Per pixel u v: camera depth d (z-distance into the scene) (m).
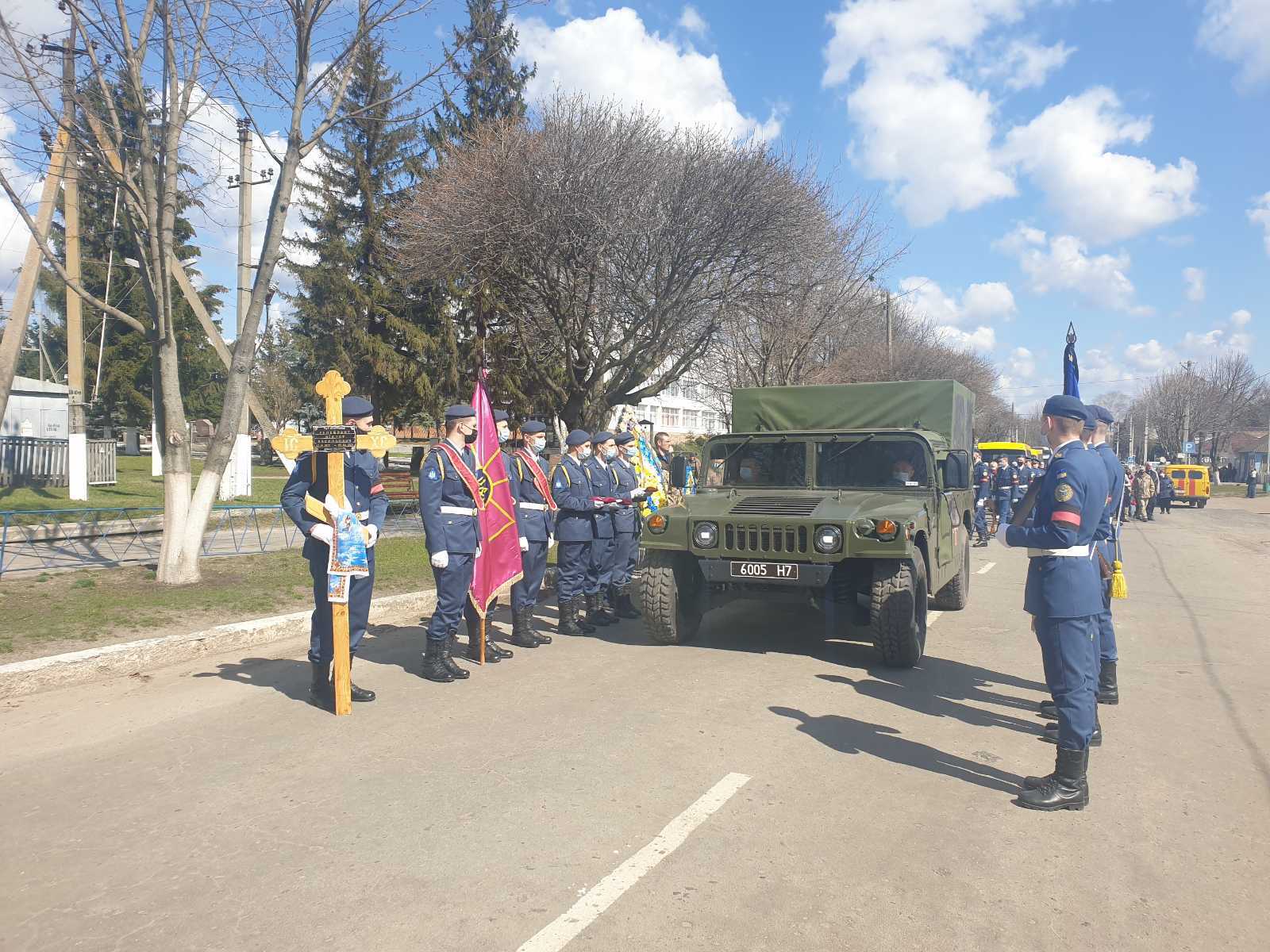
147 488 18.80
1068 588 4.29
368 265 28.94
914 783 4.57
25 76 8.42
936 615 9.59
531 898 3.37
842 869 3.63
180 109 9.09
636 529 9.57
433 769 4.72
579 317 18.44
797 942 3.09
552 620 9.27
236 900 3.37
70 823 4.07
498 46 15.81
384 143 28.38
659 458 11.88
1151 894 3.46
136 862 3.69
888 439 8.41
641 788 4.45
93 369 35.91
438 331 29.38
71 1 8.52
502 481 7.31
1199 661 7.44
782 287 18.55
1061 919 3.27
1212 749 5.17
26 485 18.00
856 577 7.40
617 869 3.60
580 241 16.84
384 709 5.82
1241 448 81.31
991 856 3.76
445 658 6.61
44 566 9.73
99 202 16.44
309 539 5.90
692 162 16.89
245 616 8.05
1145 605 10.33
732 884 3.49
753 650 7.72
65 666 6.34
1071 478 4.30
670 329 17.84
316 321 28.70
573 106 17.22
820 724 5.51
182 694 6.15
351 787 4.47
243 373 9.34
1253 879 3.59
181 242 30.77
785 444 8.72
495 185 16.86
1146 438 73.19
